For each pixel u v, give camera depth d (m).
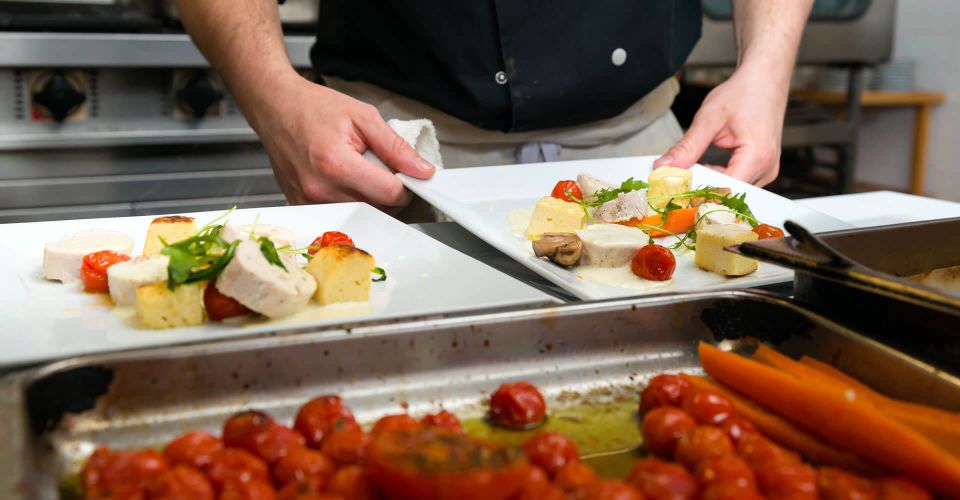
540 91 1.72
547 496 0.60
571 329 0.88
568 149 1.86
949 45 4.08
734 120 1.74
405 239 1.20
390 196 1.47
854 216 1.51
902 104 4.12
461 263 1.10
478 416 0.81
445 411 0.74
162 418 0.76
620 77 1.77
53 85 2.14
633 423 0.82
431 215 1.60
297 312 0.97
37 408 0.70
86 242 1.12
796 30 1.90
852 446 0.73
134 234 1.24
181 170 2.33
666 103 1.96
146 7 2.33
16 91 2.16
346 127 1.50
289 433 0.70
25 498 0.54
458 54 1.69
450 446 0.61
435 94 1.72
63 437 0.73
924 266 1.00
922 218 1.50
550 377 0.87
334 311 0.97
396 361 0.83
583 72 1.74
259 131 1.65
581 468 0.65
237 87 1.66
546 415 0.82
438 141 1.79
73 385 0.73
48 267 1.08
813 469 0.71
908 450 0.69
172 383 0.77
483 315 0.85
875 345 0.81
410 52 1.72
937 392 0.76
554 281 1.10
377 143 1.50
